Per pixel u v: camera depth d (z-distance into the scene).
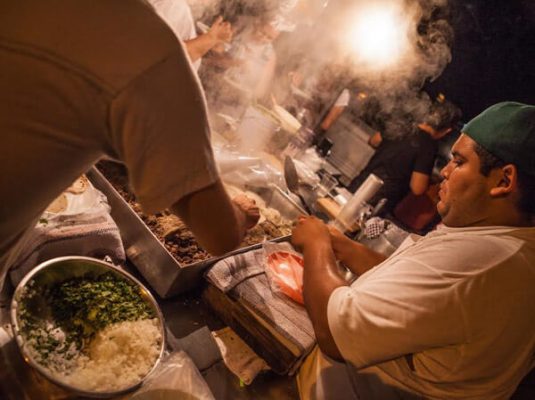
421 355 1.18
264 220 2.10
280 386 1.46
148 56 0.70
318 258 1.50
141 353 1.13
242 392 1.37
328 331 1.27
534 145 1.10
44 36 0.67
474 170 1.20
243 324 1.51
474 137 1.21
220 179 0.87
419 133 4.05
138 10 0.71
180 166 0.78
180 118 0.75
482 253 1.09
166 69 0.72
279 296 1.56
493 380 1.14
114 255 1.48
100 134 0.76
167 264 1.47
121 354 1.11
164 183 0.78
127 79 0.69
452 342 1.08
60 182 0.80
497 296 1.04
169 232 1.59
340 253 1.83
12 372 1.00
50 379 0.91
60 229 1.31
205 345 1.45
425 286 1.09
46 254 1.28
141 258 1.56
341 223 2.35
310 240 1.60
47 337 1.03
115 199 1.62
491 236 1.14
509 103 1.20
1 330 1.08
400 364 1.26
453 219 1.28
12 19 0.66
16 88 0.68
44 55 0.67
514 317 1.06
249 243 1.89
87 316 1.13
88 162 0.81
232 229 0.94
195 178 0.80
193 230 0.90
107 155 0.83
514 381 1.18
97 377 1.00
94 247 1.39
